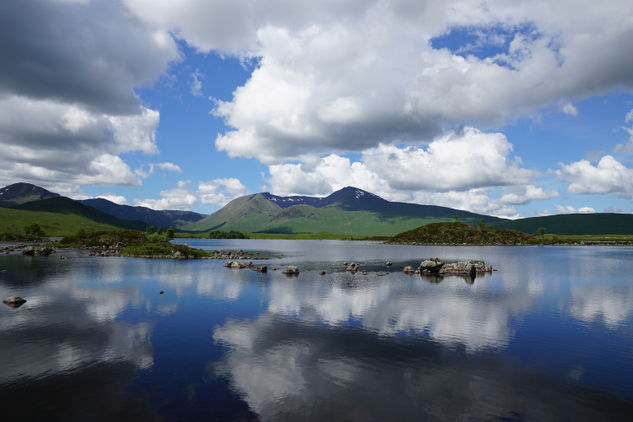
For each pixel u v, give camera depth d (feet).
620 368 86.84
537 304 161.48
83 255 422.00
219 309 144.36
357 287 205.98
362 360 89.76
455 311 144.97
